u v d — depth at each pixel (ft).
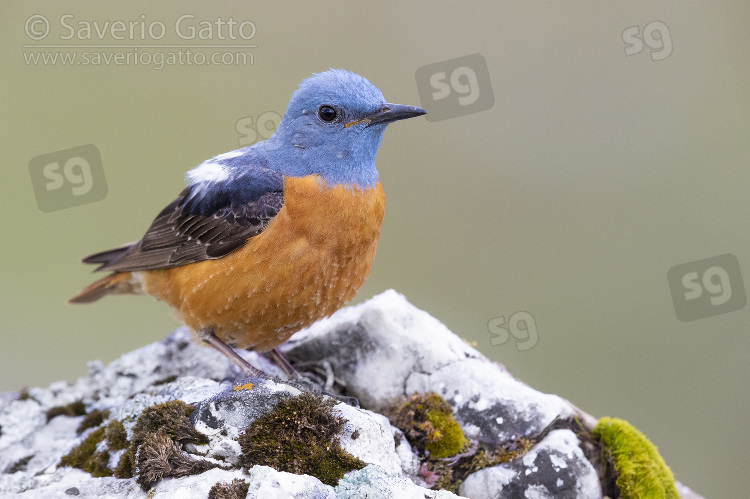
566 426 25.89
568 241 49.44
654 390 42.98
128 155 51.06
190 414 22.81
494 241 50.19
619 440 25.62
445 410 25.72
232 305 26.96
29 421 28.58
